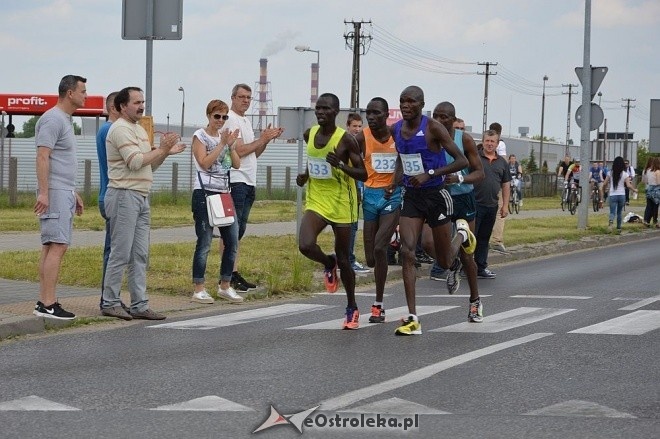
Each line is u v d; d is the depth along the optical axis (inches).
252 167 903.1
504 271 1141.7
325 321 738.8
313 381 519.8
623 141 5191.9
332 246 1259.2
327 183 690.8
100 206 769.6
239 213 899.4
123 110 737.6
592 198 2753.4
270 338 658.2
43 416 444.1
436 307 818.2
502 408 462.6
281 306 822.5
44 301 701.3
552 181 4143.7
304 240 688.4
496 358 584.7
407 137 671.1
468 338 657.6
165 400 476.1
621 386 511.2
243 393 491.8
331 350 611.8
